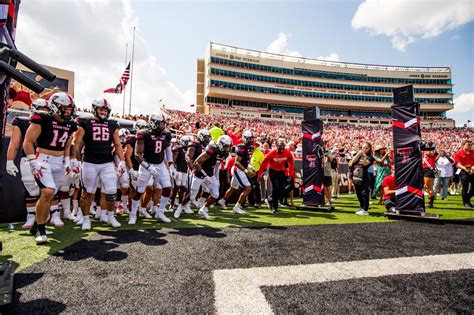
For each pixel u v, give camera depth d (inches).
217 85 1822.1
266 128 1381.6
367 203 231.9
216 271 94.3
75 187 203.6
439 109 2215.8
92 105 161.2
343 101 2111.2
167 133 213.9
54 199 170.4
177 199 274.8
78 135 154.9
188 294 77.5
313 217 213.0
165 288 81.3
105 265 99.3
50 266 98.3
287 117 1943.9
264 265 100.6
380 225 179.6
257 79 1936.5
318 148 258.2
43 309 68.9
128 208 231.3
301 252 116.8
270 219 201.9
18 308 69.2
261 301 73.7
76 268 96.6
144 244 126.8
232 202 319.6
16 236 145.6
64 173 152.2
